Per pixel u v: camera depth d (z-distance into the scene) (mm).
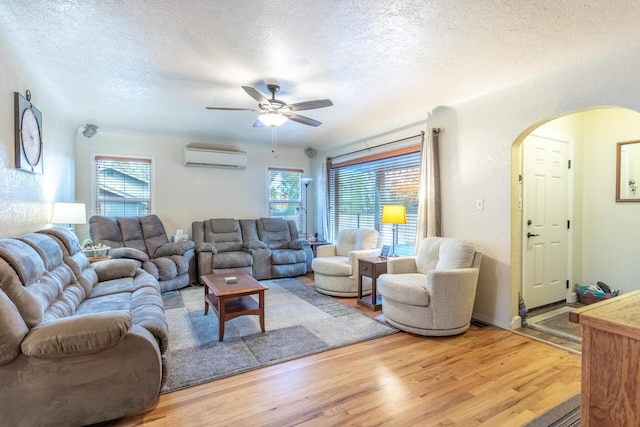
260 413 1872
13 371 1556
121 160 5160
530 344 2797
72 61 2633
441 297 2875
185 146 5602
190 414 1865
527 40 2260
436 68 2725
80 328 1617
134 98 3541
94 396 1692
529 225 3586
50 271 2389
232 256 5020
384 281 3211
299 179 6660
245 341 2844
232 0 1836
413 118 4184
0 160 2217
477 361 2484
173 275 4363
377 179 5199
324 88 3182
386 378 2244
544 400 1993
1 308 1547
